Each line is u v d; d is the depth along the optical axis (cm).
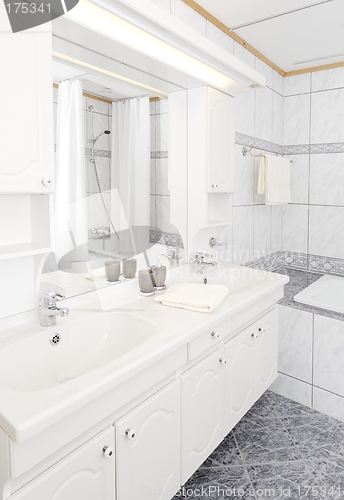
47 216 124
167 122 190
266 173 262
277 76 300
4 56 100
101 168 162
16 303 133
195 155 199
